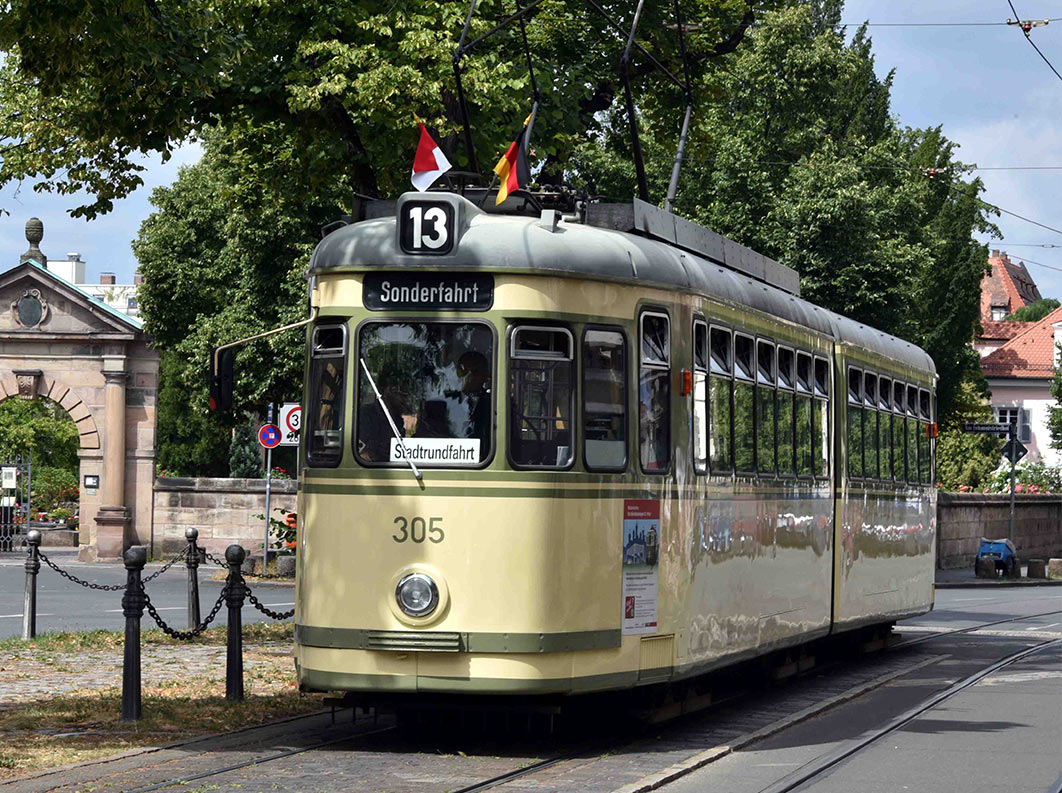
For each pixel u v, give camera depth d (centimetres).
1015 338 9500
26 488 5100
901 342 2188
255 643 1970
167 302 4353
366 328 1145
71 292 4259
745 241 3978
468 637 1099
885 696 1600
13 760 1054
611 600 1150
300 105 1681
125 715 1239
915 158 5606
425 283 1138
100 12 1349
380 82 1655
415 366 1132
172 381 6531
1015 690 1666
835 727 1348
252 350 4072
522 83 1723
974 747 1236
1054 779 1082
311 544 1147
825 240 3888
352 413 1139
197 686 1480
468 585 1103
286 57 1758
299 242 3891
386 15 1709
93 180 1933
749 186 3975
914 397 2195
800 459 1595
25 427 6425
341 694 1419
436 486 1114
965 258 5428
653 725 1328
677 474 1239
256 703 1357
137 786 964
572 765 1086
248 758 1079
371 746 1146
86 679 1542
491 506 1108
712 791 1003
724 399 1355
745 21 2280
